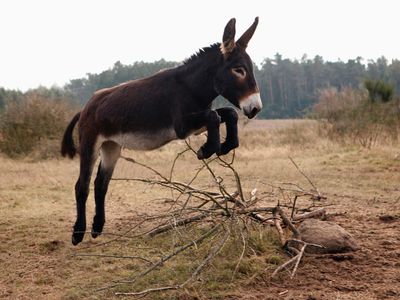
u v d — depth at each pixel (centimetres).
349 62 5428
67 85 4356
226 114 537
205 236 504
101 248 588
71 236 650
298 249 513
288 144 1772
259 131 2353
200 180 1130
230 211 543
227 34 521
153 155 1686
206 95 548
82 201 611
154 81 569
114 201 887
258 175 1161
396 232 599
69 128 677
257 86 529
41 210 820
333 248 515
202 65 544
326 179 1065
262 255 506
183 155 1650
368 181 1027
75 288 459
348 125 1747
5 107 1994
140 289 441
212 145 508
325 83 5175
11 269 524
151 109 556
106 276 486
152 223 700
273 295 423
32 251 585
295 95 5150
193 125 536
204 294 424
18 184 1111
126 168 1325
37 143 1816
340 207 768
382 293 423
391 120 1695
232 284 441
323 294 422
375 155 1325
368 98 1894
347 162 1271
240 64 523
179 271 471
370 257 507
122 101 576
